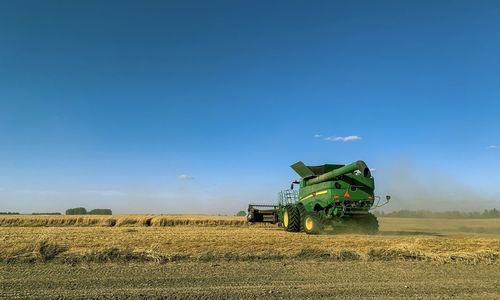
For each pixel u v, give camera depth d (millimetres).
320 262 11461
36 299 7469
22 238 14977
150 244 13180
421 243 14305
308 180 22094
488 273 10438
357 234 20250
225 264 10961
